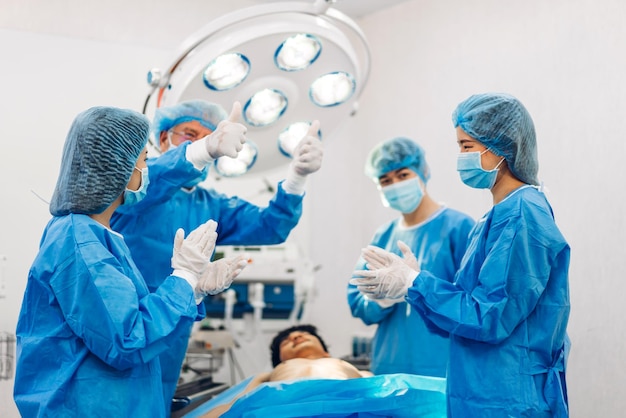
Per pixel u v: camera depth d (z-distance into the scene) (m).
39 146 3.66
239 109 2.40
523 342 2.07
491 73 3.68
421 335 3.12
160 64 3.98
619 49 3.11
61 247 1.88
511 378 2.04
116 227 2.61
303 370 2.91
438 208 3.26
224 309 4.03
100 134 1.95
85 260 1.84
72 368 1.85
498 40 3.66
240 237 2.82
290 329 3.42
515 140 2.15
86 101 3.79
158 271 2.63
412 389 2.38
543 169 3.39
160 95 2.82
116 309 1.80
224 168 2.99
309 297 4.06
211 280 2.08
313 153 2.62
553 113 3.36
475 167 2.20
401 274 2.16
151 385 1.97
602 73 3.17
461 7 3.88
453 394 2.12
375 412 2.40
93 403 1.84
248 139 2.92
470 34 3.82
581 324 3.17
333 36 2.66
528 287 2.03
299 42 2.63
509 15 3.61
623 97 3.07
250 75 2.68
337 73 2.81
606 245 3.09
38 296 1.93
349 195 4.52
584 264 3.18
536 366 2.07
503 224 2.09
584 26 3.26
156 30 4.03
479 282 2.09
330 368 2.92
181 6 4.11
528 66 3.50
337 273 4.54
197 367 4.14
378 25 4.43
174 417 2.91
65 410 1.84
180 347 2.69
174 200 2.70
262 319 4.10
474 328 2.02
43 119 3.69
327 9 2.60
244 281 4.01
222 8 4.22
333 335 4.54
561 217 3.29
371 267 2.22
